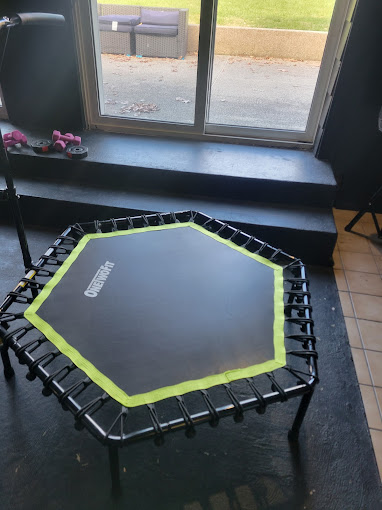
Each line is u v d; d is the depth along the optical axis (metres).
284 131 2.71
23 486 1.16
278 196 2.40
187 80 5.14
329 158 2.58
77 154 2.44
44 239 2.31
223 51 6.64
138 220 1.78
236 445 1.29
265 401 1.03
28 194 2.36
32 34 2.42
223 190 2.43
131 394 1.00
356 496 1.17
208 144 2.76
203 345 1.16
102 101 2.82
